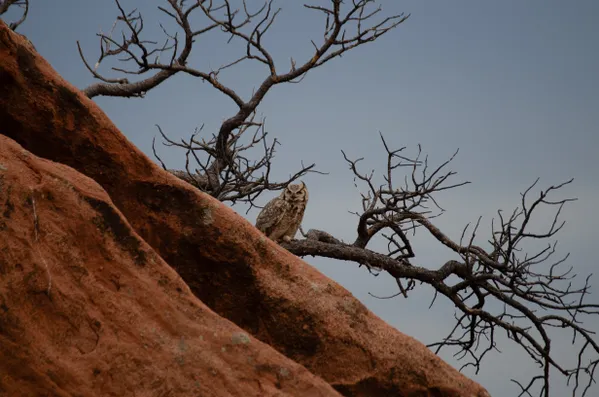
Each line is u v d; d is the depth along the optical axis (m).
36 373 9.36
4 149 10.64
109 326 10.16
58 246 10.27
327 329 12.64
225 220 13.02
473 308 25.92
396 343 12.83
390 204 25.17
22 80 12.83
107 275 10.58
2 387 9.16
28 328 9.52
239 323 12.82
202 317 10.98
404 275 25.64
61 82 13.12
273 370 11.05
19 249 9.78
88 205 10.76
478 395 12.96
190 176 25.17
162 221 13.04
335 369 12.52
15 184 10.16
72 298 10.02
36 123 12.93
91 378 9.70
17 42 12.82
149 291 10.73
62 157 13.09
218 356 10.73
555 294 24.72
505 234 25.17
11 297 9.51
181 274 12.95
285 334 12.65
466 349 25.44
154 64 25.91
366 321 12.91
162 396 10.07
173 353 10.41
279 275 12.92
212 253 12.92
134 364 10.06
